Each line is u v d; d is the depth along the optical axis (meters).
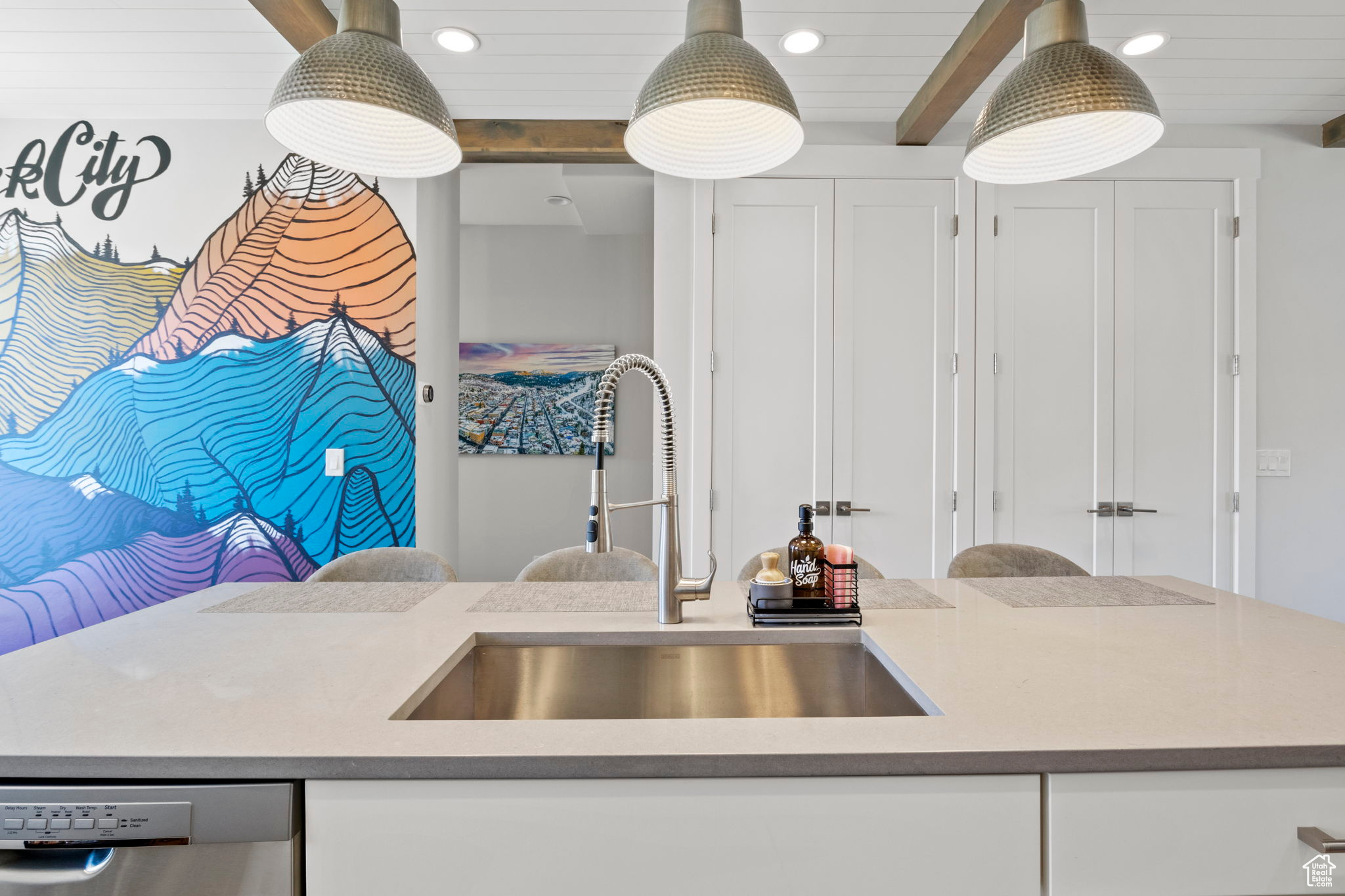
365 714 0.90
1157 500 3.06
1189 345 3.05
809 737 0.83
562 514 4.69
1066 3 1.35
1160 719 0.88
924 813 0.80
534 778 0.79
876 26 2.29
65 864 0.79
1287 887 0.81
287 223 2.96
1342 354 3.04
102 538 2.94
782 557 1.95
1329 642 1.22
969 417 3.06
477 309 4.71
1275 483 3.05
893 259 3.08
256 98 2.79
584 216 4.06
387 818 0.79
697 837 0.79
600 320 4.71
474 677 1.29
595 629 1.31
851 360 3.08
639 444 4.69
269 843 0.78
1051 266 3.07
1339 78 2.65
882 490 3.09
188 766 0.78
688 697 1.29
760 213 3.08
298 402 2.96
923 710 0.98
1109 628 1.31
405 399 2.97
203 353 2.95
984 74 2.41
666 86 1.21
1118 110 1.25
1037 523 3.08
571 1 2.16
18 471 2.94
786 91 1.24
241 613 1.43
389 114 1.45
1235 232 3.03
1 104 2.83
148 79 2.65
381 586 1.70
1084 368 3.06
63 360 2.94
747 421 3.09
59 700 0.95
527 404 4.68
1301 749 0.81
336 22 2.23
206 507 2.95
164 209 2.96
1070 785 0.81
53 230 2.94
